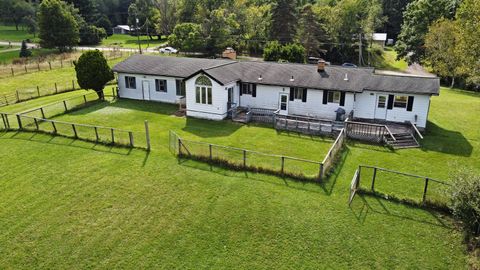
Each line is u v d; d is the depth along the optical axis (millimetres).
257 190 17938
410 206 16734
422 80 28703
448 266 12992
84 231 14875
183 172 19766
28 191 17891
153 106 34094
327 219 15664
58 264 13125
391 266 13000
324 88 28922
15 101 35219
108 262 13195
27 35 107000
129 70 35562
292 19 72375
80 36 89562
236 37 77312
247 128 28297
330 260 13297
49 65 52094
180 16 87812
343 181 19125
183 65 35750
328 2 94062
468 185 14094
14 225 15289
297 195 17531
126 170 20000
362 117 29578
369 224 15367
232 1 84438
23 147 23094
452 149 24438
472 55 39562
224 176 19344
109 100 36031
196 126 28469
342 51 76688
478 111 34469
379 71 66562
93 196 17438
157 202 16922
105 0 133500
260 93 31703
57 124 27078
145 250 13789
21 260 13312
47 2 74562
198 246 14008
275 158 22109
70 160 21234
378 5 91312
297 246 14016
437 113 33625
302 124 27641
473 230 14023
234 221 15500
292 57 53156
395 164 21797
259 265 13047
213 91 29578
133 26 111375
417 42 60594
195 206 16578
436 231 14898
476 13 40125
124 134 25703
